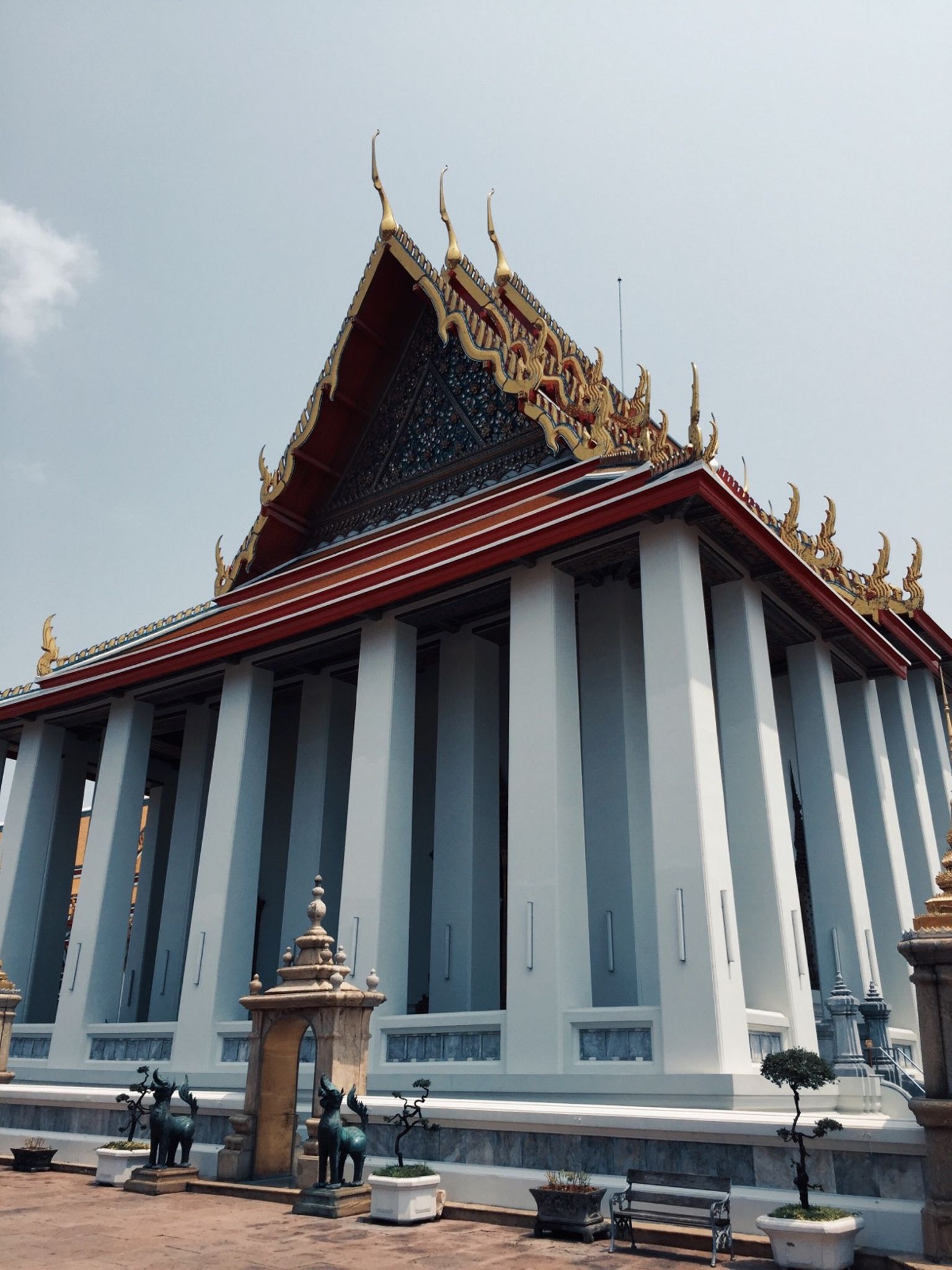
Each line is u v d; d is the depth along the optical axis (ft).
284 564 66.13
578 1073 37.14
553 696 43.34
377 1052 43.78
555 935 39.50
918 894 57.31
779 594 48.65
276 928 65.36
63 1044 56.54
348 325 62.49
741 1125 26.30
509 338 54.75
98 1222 28.37
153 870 77.61
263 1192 32.30
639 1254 24.26
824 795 49.19
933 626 63.41
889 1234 23.07
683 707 39.40
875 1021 42.04
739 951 40.93
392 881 46.75
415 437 61.93
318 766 58.80
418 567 48.39
